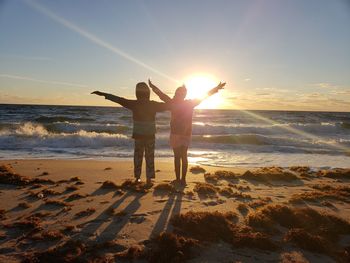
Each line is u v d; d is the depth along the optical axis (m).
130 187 6.73
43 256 3.61
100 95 6.40
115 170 9.47
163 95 6.83
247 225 4.77
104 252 3.80
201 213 4.89
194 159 13.59
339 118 63.84
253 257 3.85
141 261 3.63
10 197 5.97
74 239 4.12
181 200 5.94
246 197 6.41
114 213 5.07
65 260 3.55
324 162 13.38
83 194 6.21
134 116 6.72
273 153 15.95
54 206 5.44
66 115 53.06
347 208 5.91
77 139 17.69
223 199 6.16
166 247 3.86
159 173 9.12
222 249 4.02
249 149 17.27
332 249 4.16
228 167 11.48
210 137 20.72
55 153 14.59
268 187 7.64
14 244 3.95
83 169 9.58
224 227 4.54
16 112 61.03
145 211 5.21
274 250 4.05
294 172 9.95
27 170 9.16
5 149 15.59
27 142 17.31
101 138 17.97
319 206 5.99
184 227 4.52
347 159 14.34
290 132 29.84
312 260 3.84
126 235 4.26
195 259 3.74
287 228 4.79
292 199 6.23
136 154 6.89
